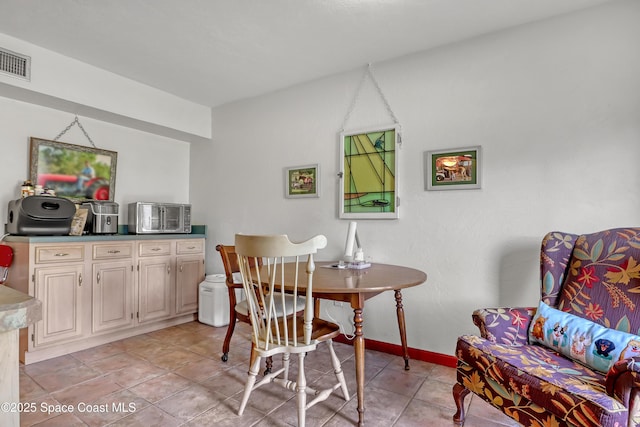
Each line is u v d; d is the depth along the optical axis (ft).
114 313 9.05
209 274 12.21
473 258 7.62
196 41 7.95
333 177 9.57
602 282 5.23
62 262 8.07
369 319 8.88
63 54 8.55
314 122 9.96
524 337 5.44
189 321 11.08
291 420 5.59
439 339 7.95
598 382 4.06
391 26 7.29
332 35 7.66
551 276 5.77
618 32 6.37
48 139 9.30
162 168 12.09
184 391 6.50
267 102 10.96
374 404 6.09
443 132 8.00
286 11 6.80
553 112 6.88
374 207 8.82
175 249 10.56
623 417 3.35
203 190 12.54
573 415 3.59
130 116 10.00
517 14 6.84
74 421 5.51
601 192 6.45
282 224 10.53
